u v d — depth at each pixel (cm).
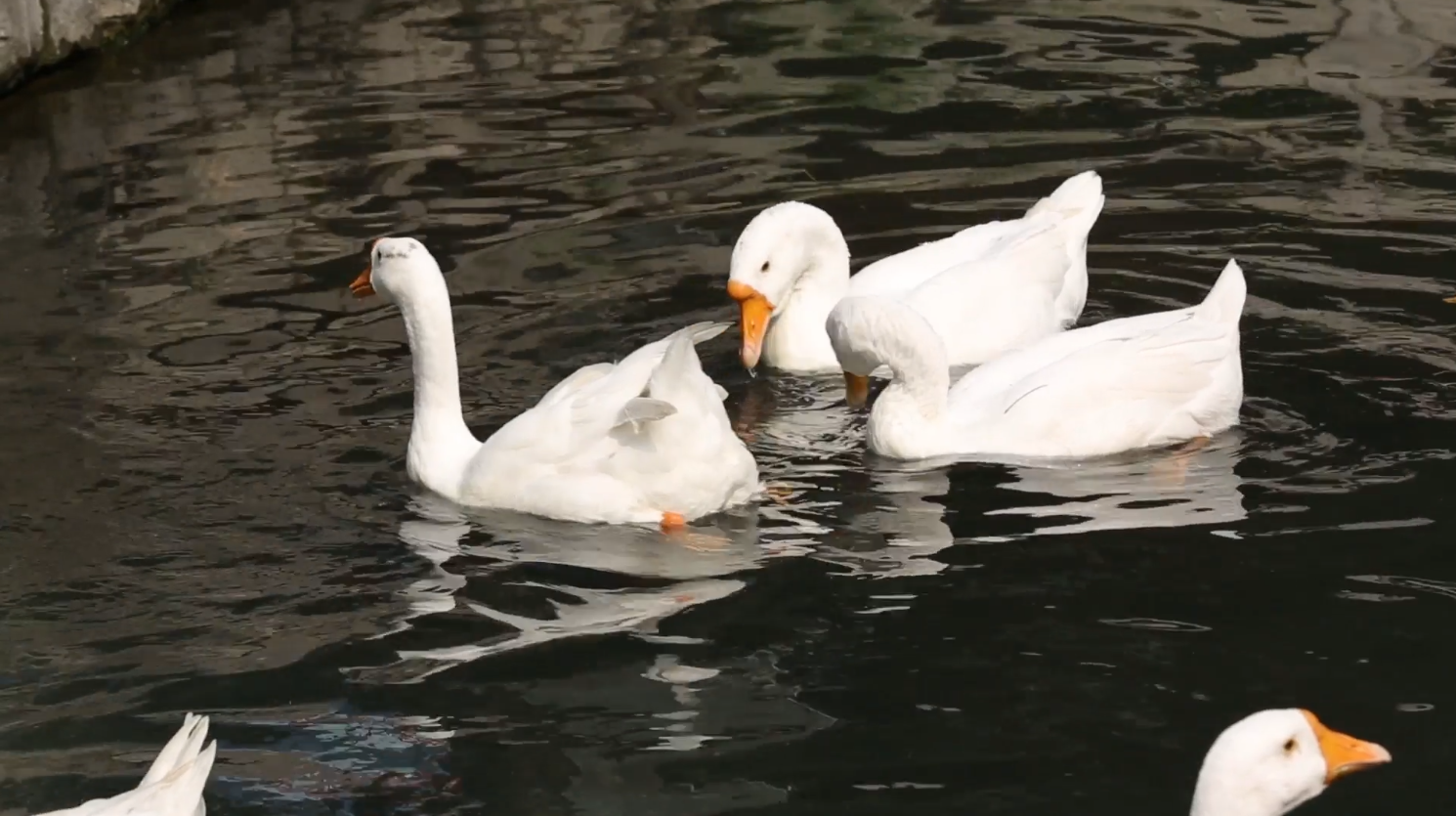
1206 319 1118
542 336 1234
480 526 984
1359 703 771
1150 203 1432
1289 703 773
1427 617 838
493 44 1905
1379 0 1889
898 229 1410
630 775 743
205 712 805
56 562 945
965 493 1008
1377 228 1360
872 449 1073
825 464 1061
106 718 803
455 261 1370
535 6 2030
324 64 1852
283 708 807
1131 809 706
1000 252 1232
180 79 1825
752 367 1188
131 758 774
